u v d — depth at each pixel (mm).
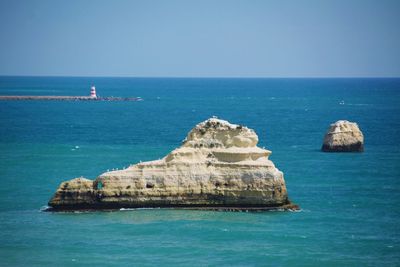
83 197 126250
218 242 113375
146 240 113625
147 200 125562
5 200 138875
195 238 114812
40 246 110500
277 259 106000
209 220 123125
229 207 127188
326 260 106125
